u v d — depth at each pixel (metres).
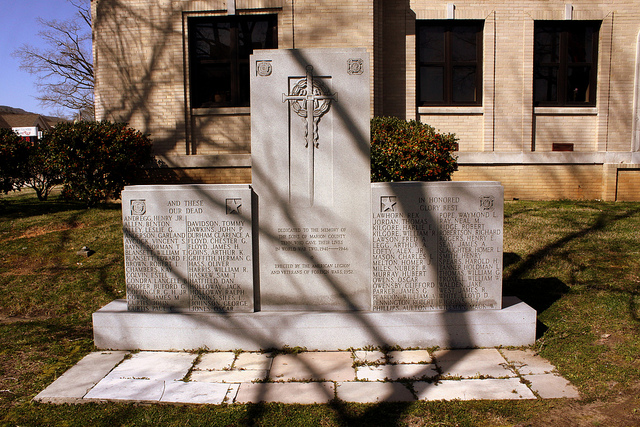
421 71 12.98
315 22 11.62
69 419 3.49
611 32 12.72
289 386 3.94
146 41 12.13
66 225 9.49
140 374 4.18
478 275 4.76
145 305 4.88
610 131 12.95
